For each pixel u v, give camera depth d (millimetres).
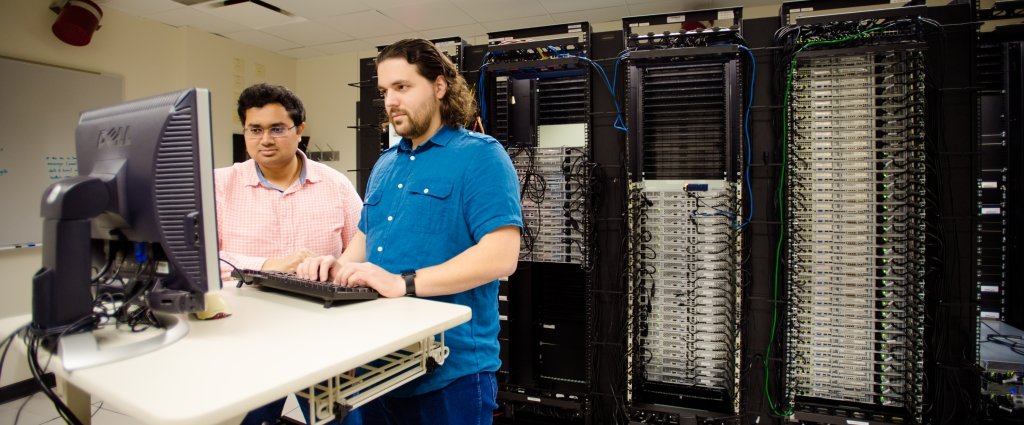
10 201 2984
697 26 3027
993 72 2461
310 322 875
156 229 798
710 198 2133
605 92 2324
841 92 2008
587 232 2281
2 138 2949
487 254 1092
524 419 2520
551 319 2486
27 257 3096
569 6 3762
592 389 2348
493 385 1227
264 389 605
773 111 2119
